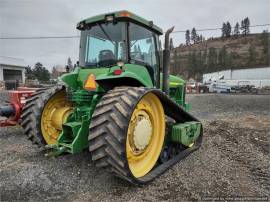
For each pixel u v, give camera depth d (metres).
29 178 3.43
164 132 3.74
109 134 2.80
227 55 84.25
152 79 4.30
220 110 11.63
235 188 3.22
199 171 3.73
